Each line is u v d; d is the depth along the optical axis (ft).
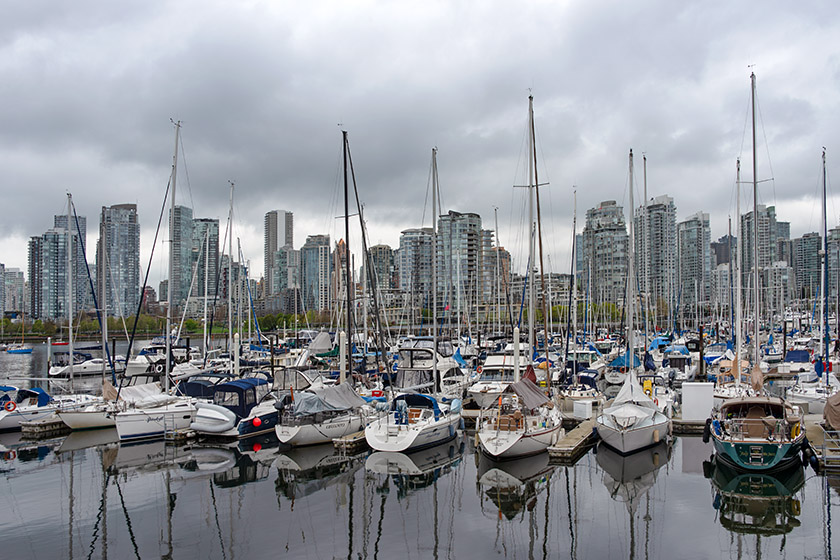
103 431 114.73
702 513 70.79
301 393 104.58
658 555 60.03
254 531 66.80
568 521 69.21
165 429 107.76
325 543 63.67
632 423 94.07
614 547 62.08
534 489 80.38
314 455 97.14
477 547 62.59
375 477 86.17
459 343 203.00
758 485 80.07
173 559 59.57
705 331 336.29
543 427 94.43
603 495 77.61
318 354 191.52
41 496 78.43
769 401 91.40
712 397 106.11
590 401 117.60
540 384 130.82
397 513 72.23
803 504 72.74
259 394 119.24
